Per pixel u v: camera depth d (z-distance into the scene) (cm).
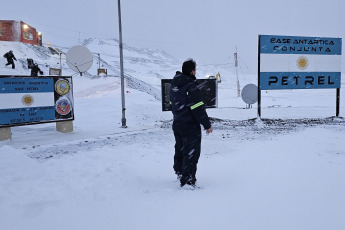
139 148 697
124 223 274
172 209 310
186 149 395
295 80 1216
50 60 4000
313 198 339
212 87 1316
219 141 771
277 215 289
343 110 1670
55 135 945
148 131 1005
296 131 919
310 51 1225
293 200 333
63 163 528
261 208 309
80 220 283
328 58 1248
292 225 265
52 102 943
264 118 1302
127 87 2677
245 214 292
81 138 891
